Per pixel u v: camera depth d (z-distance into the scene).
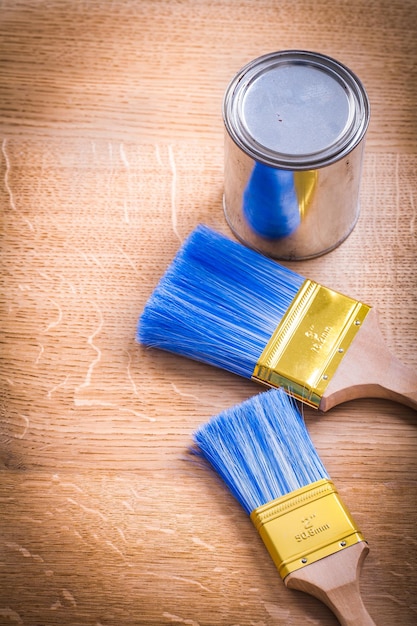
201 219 0.80
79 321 0.77
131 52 0.85
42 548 0.71
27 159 0.82
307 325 0.74
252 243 0.79
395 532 0.71
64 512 0.72
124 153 0.82
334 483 0.72
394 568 0.70
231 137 0.72
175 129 0.82
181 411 0.75
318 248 0.78
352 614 0.67
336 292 0.75
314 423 0.74
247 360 0.73
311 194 0.73
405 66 0.83
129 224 0.80
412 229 0.79
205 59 0.84
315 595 0.68
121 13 0.86
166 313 0.74
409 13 0.85
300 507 0.69
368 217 0.79
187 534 0.71
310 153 0.71
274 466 0.70
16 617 0.70
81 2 0.86
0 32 0.85
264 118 0.72
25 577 0.71
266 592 0.70
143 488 0.73
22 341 0.77
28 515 0.72
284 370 0.72
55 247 0.79
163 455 0.73
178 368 0.76
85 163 0.82
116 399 0.75
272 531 0.68
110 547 0.71
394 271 0.78
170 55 0.85
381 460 0.73
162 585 0.70
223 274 0.76
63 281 0.78
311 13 0.85
